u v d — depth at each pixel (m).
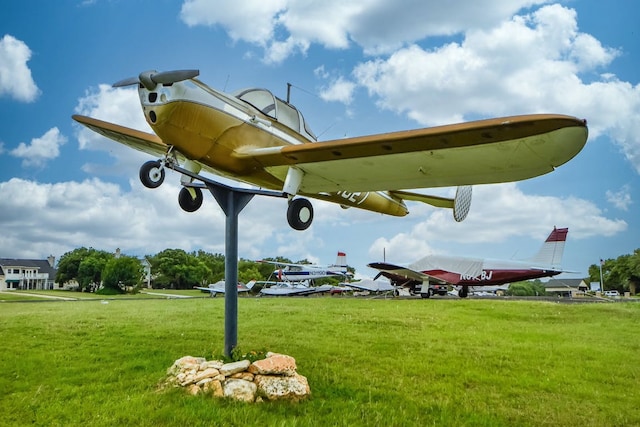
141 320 10.26
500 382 5.84
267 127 7.50
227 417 4.23
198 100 6.57
